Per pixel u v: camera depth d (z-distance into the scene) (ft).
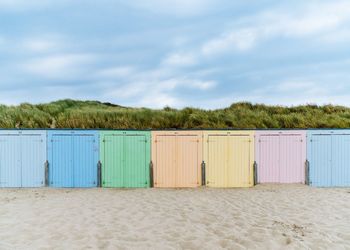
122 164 37.29
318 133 37.73
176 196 32.27
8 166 36.50
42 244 18.30
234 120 51.62
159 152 37.45
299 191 34.40
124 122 49.39
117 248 17.84
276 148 37.70
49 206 27.76
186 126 49.47
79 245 18.22
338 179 37.47
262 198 31.19
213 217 24.31
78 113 53.16
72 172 36.99
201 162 37.50
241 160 37.58
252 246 18.15
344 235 20.07
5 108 54.75
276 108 67.10
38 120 48.52
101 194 33.30
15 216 24.34
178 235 20.10
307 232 20.61
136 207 27.53
